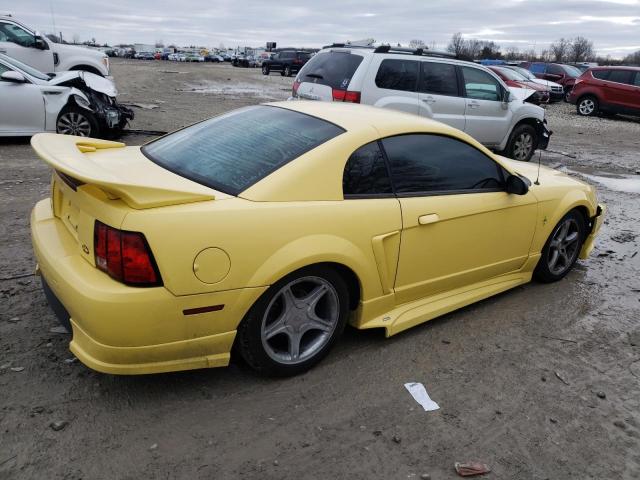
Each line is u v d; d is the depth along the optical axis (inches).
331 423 109.0
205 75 1320.1
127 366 102.0
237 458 97.9
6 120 346.0
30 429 100.5
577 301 176.2
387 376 126.2
